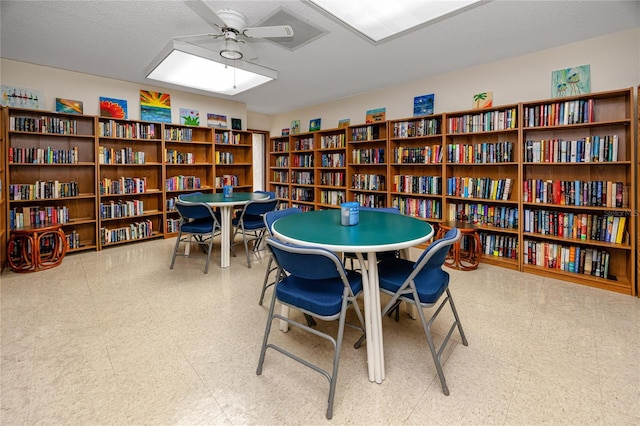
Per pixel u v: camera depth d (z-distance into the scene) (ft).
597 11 7.84
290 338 6.24
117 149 13.97
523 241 10.24
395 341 6.15
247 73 10.25
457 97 12.33
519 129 10.03
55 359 5.45
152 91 14.88
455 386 4.82
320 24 8.48
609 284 8.54
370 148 15.23
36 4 7.57
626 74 8.87
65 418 4.17
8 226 10.50
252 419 4.20
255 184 22.06
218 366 5.32
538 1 7.43
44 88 11.98
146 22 8.46
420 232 5.48
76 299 7.99
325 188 17.58
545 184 9.83
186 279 9.55
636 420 4.12
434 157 12.42
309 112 18.83
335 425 4.09
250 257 12.06
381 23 7.41
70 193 12.28
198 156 16.87
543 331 6.42
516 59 10.80
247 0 7.25
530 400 4.50
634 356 5.53
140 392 4.68
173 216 15.69
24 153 11.14
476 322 6.82
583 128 9.52
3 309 7.36
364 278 4.92
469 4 6.67
